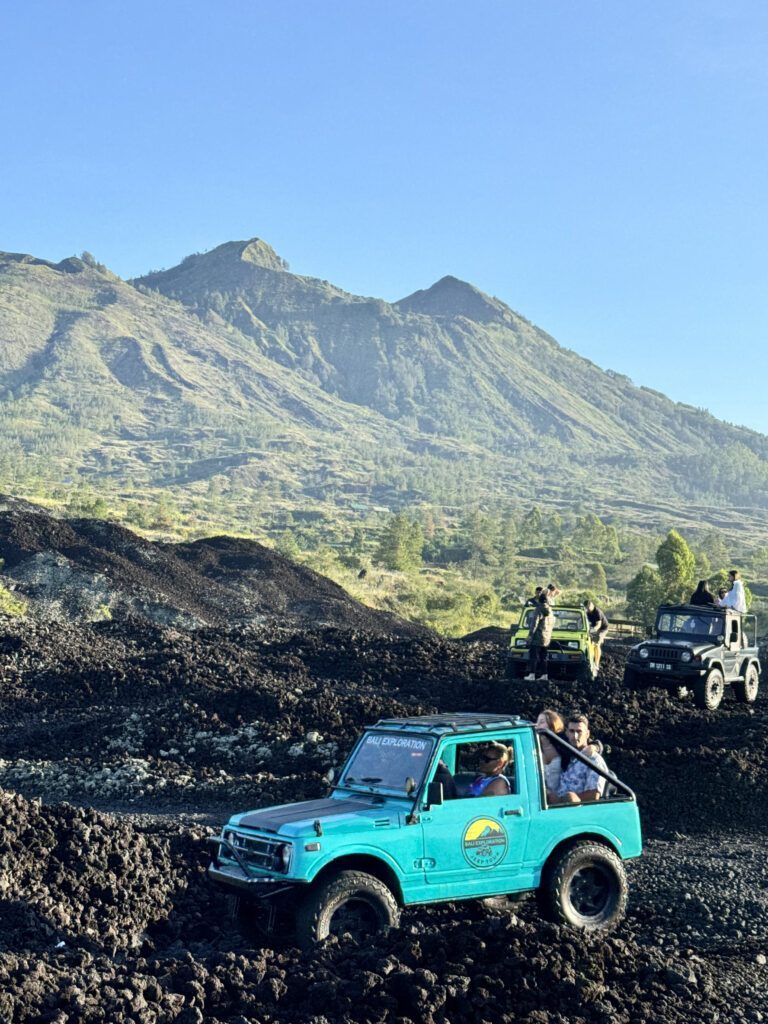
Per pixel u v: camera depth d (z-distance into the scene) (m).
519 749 10.18
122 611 47.25
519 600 151.75
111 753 21.84
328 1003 7.73
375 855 9.25
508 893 9.88
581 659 25.69
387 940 8.60
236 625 49.44
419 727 10.18
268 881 8.99
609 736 20.34
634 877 13.23
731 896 12.41
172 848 12.67
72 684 26.67
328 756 20.42
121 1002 7.46
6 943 9.21
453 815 9.65
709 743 19.86
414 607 113.38
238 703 23.22
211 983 8.01
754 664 26.17
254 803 18.61
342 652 29.97
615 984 8.55
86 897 10.50
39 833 11.09
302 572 61.88
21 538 52.00
